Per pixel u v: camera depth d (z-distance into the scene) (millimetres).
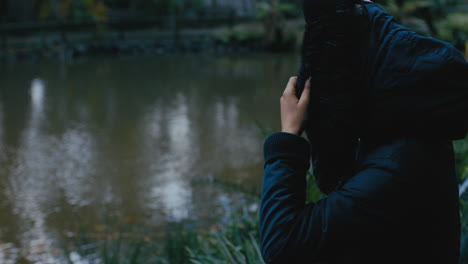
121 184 5719
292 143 1147
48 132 8141
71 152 7027
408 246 1086
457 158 3414
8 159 6750
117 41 21281
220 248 2814
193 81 12922
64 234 4410
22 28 20625
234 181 5641
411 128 1068
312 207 1107
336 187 1199
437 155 1086
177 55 19391
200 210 4781
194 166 6277
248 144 7207
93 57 18812
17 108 9945
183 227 4176
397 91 1049
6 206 5160
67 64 16688
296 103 1187
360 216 1057
